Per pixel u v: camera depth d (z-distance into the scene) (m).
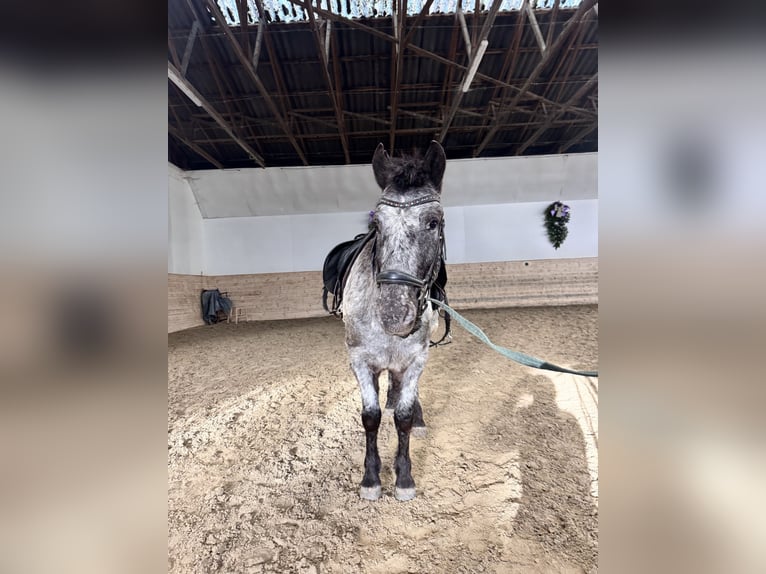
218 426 3.05
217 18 4.40
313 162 8.91
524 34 5.65
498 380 3.91
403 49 5.61
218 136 7.77
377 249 1.74
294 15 5.16
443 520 1.90
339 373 4.39
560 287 8.59
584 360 4.73
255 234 9.06
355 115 6.96
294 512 2.00
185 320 7.82
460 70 6.26
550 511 1.94
